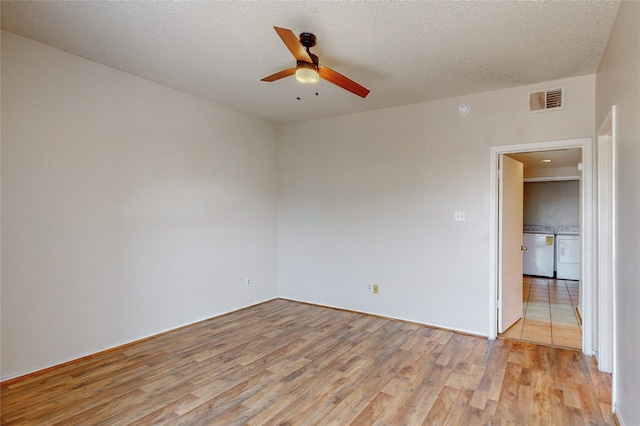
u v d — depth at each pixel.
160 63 3.18
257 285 5.00
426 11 2.29
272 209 5.27
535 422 2.23
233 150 4.59
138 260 3.55
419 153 4.16
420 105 4.16
